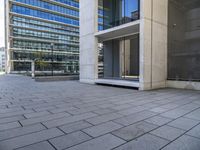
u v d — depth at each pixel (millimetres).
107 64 15859
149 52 10117
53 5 55781
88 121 4254
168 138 3246
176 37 11086
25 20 51031
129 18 12180
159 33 10867
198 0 10102
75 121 4254
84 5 15344
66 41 60812
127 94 8617
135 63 13266
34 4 51500
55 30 57750
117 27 11758
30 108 5652
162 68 11164
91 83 14453
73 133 3471
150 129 3711
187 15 10578
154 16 10430
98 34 13562
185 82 10516
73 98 7559
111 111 5254
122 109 5512
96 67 14188
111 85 12867
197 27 10133
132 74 13492
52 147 2869
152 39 10305
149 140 3154
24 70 51781
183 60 10711
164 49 11336
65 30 60438
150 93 8859
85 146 2910
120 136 3330
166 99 7223
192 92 9141
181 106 5930
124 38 14281
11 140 3133
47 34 56000
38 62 49125
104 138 3232
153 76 10477
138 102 6625
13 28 49312
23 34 51156
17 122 4168
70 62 61156
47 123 4094
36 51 53844
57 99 7320
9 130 3631
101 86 12586
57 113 5012
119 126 3895
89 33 14633
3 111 5250
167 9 11602
